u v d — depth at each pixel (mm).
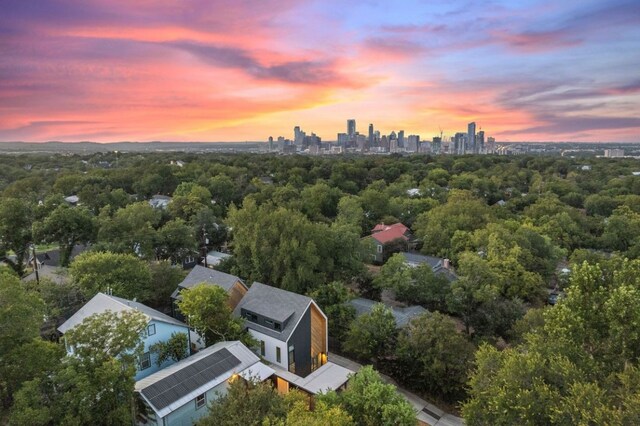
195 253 51375
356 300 36875
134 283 33750
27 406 14852
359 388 20312
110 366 16891
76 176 81875
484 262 37156
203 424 16578
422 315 28531
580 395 14180
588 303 19172
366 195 74250
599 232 63906
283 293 30812
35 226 41875
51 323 30906
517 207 81812
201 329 28125
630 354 17391
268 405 17281
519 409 15328
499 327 32938
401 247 56938
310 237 40031
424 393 27500
